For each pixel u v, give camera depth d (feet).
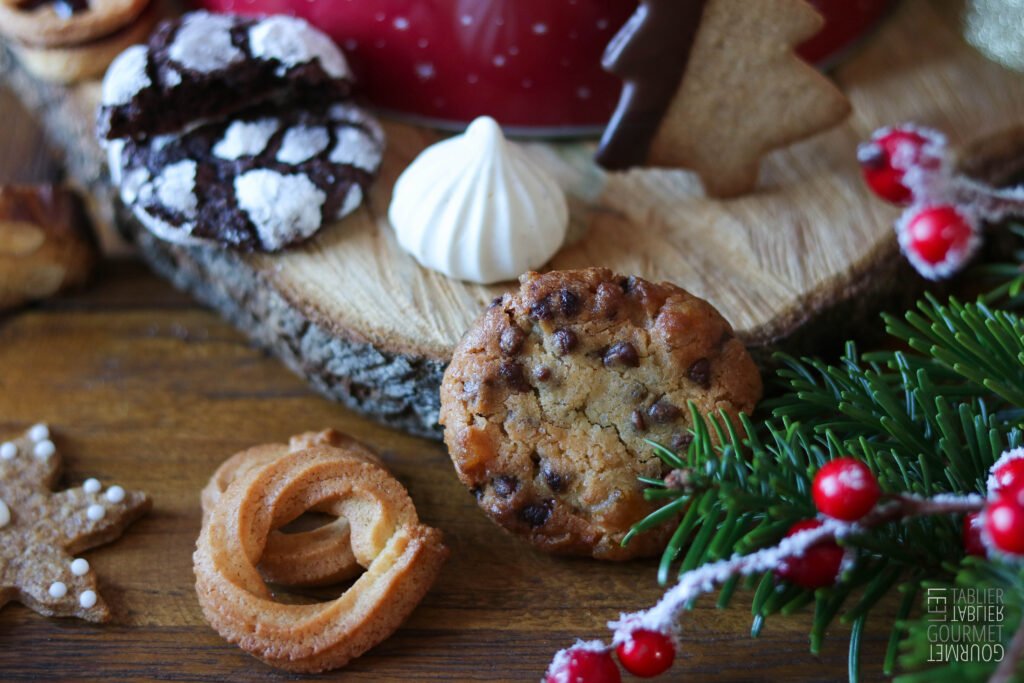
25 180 1.44
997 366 1.02
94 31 1.34
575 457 1.08
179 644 1.08
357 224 1.25
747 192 1.27
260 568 1.10
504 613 1.10
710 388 1.08
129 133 1.23
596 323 1.08
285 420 1.25
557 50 1.27
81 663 1.07
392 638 1.08
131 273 1.38
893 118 1.34
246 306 1.26
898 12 1.45
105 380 1.28
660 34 1.18
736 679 1.05
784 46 1.19
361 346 1.16
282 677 1.06
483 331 1.08
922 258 1.10
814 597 0.95
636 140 1.23
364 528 1.09
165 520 1.17
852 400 1.04
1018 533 0.86
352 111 1.28
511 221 1.18
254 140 1.24
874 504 0.90
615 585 1.11
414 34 1.28
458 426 1.08
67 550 1.13
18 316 1.33
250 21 1.27
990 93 1.36
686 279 1.20
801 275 1.20
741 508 0.94
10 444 1.19
